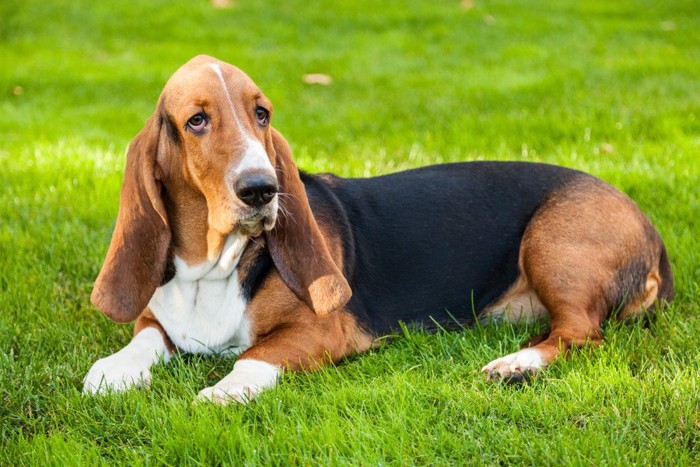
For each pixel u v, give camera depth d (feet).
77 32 48.37
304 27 49.06
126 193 14.53
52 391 14.30
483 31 47.14
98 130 31.73
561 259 16.15
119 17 51.42
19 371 14.84
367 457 11.74
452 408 13.12
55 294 18.43
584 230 16.33
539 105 32.60
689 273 18.63
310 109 33.73
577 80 36.06
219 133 13.43
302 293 14.79
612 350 14.93
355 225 16.62
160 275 14.65
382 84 37.81
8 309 17.56
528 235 16.83
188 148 13.76
